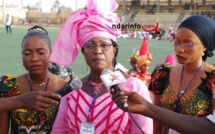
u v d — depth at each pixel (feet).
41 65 11.54
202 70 11.42
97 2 10.41
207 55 11.60
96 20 10.28
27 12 243.40
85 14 10.68
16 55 60.59
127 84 10.19
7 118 11.45
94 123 10.09
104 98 10.22
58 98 8.88
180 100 11.51
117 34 10.69
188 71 11.60
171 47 88.43
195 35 10.89
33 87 11.89
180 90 11.60
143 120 9.95
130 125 10.14
